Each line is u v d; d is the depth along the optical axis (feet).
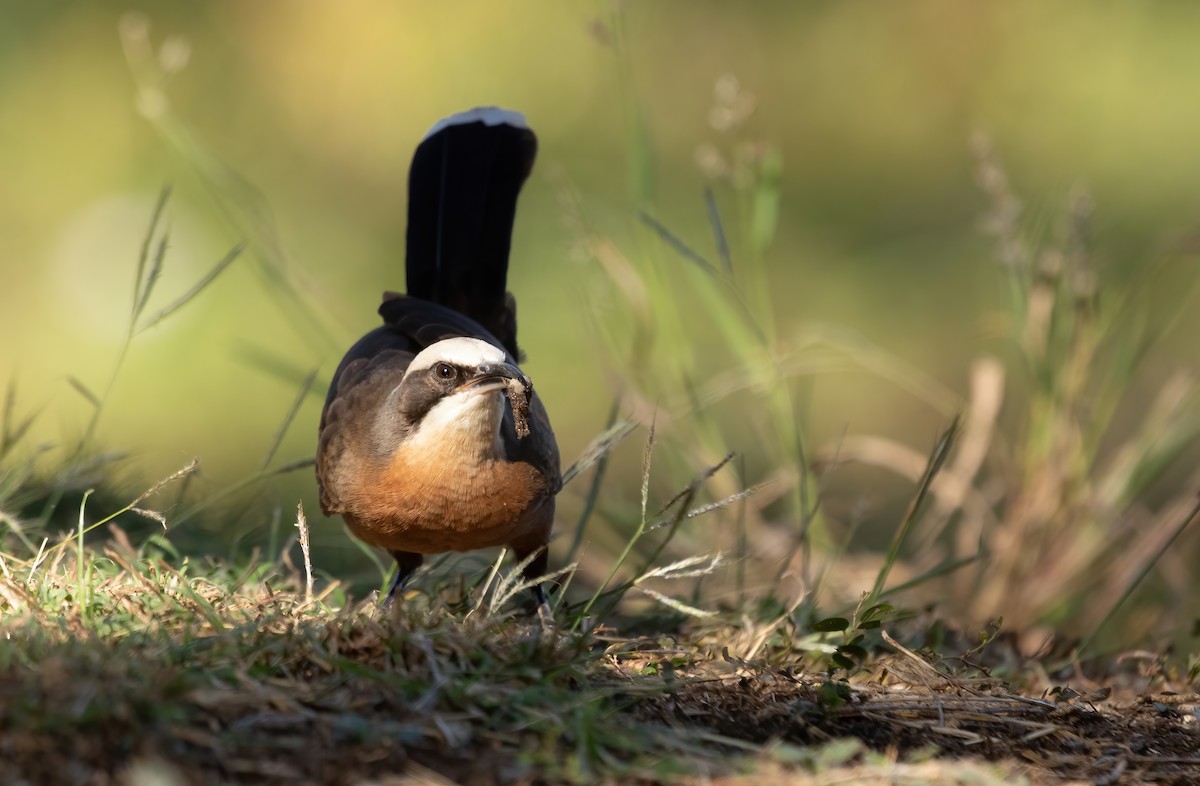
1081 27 72.84
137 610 22.53
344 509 27.04
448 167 32.01
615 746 19.67
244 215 56.70
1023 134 72.59
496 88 74.18
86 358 68.08
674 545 35.73
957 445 43.27
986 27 73.92
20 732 17.44
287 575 30.71
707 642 26.73
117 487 33.60
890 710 23.03
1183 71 70.74
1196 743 23.34
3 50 73.72
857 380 66.74
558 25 73.97
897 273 72.18
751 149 37.24
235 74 74.54
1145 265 38.73
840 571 36.76
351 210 74.43
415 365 26.20
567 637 23.12
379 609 23.71
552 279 68.23
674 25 75.00
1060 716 23.68
